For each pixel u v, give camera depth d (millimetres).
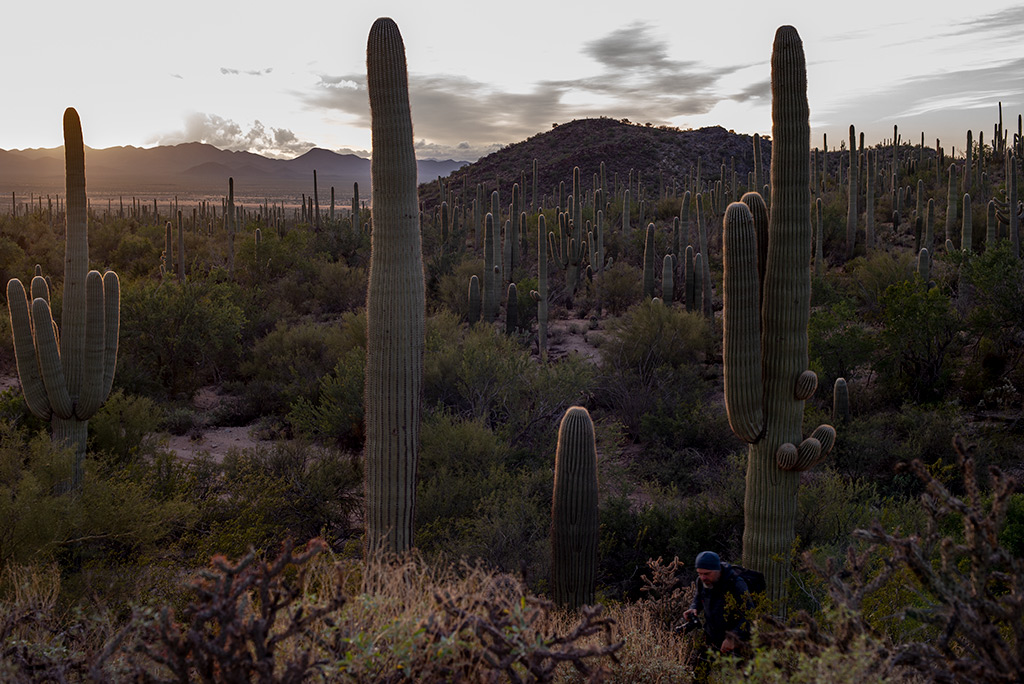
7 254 32469
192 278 28375
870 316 21422
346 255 41812
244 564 2367
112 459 10734
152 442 12672
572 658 2676
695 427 14906
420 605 3064
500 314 29172
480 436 12180
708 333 20406
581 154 112875
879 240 35531
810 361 16672
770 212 7332
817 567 3150
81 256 9797
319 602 2893
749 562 7383
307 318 28078
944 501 2732
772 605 4535
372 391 6957
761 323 7316
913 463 2830
